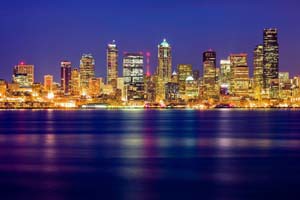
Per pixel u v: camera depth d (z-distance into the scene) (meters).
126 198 88.56
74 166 123.12
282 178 105.75
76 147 167.88
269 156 141.12
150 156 141.75
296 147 165.00
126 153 149.00
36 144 179.25
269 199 87.75
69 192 93.06
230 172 113.56
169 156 141.50
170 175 110.06
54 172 114.44
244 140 191.88
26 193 92.31
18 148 165.38
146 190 94.69
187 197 89.38
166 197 89.38
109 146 170.62
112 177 108.00
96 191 93.88
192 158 137.00
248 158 136.88
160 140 193.00
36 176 109.38
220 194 91.31
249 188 96.06
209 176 108.56
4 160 134.00
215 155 143.88
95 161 131.75
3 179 105.75
